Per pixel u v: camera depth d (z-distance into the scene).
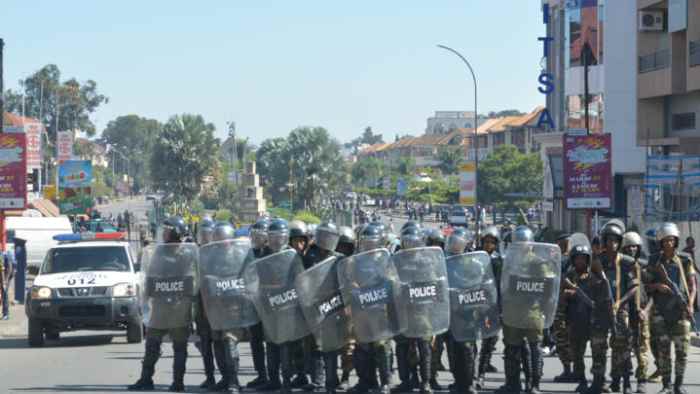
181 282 14.34
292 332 13.74
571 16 66.38
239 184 125.12
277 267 13.70
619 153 61.66
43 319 22.89
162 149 122.12
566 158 39.81
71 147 99.50
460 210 102.25
